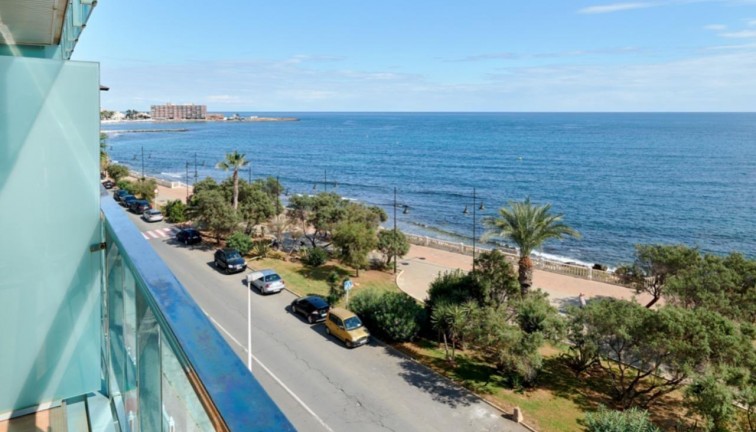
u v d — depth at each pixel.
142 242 2.55
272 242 35.34
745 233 49.31
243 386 1.27
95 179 3.35
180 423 1.58
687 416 14.00
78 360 3.46
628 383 16.78
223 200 33.72
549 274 32.41
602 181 82.25
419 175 92.69
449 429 13.94
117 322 2.95
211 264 29.50
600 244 45.47
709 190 72.69
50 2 3.09
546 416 14.67
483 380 16.83
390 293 21.39
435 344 19.69
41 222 3.21
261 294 24.67
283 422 1.12
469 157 121.50
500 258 20.22
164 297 1.82
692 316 14.16
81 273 3.38
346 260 29.12
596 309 15.98
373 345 19.34
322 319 21.31
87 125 3.27
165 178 83.06
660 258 22.80
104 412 3.25
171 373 1.68
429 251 37.53
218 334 1.56
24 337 3.26
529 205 21.17
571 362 18.08
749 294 18.41
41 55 4.04
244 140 174.25
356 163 111.81
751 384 12.80
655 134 189.12
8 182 3.08
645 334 14.63
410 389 16.11
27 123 3.09
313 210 34.56
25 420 3.29
